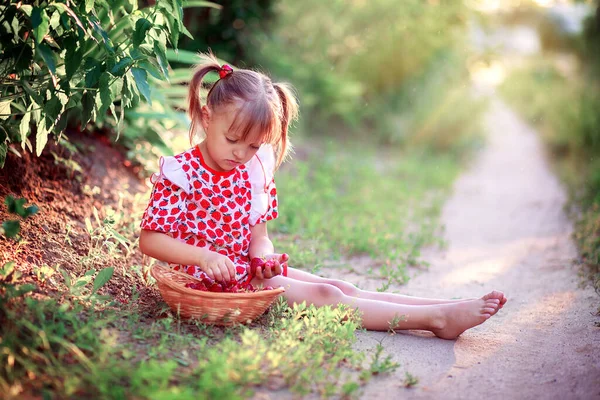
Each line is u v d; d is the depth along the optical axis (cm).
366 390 202
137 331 221
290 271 275
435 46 1045
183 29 268
